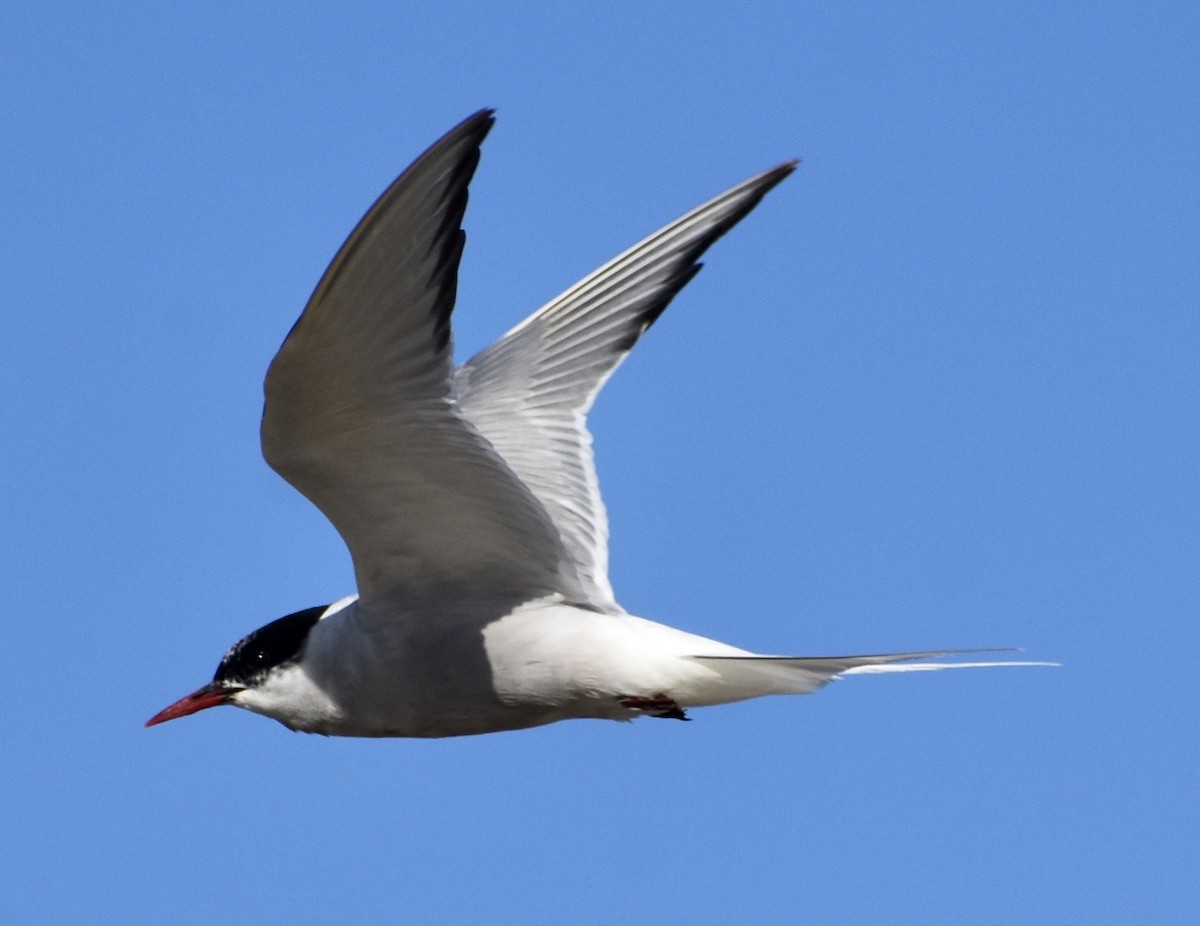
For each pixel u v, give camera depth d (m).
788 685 11.53
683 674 11.62
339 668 12.22
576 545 13.36
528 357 14.43
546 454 13.84
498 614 11.88
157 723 12.58
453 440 10.62
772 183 14.16
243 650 12.66
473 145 9.57
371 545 11.54
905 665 11.48
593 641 11.74
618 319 14.27
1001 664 11.38
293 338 9.81
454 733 12.41
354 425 10.51
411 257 9.74
